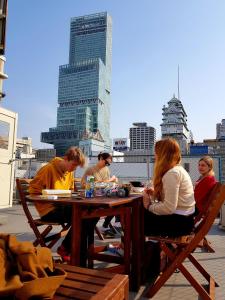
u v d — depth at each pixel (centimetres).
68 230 362
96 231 553
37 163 1308
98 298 145
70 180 411
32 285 151
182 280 341
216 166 1267
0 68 830
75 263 258
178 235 297
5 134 915
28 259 167
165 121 15800
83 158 389
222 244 537
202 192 416
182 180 295
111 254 372
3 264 162
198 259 437
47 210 363
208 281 326
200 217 343
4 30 728
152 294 289
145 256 344
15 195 1135
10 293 152
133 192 409
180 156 309
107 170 611
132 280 310
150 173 1131
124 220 312
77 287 165
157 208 294
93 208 274
